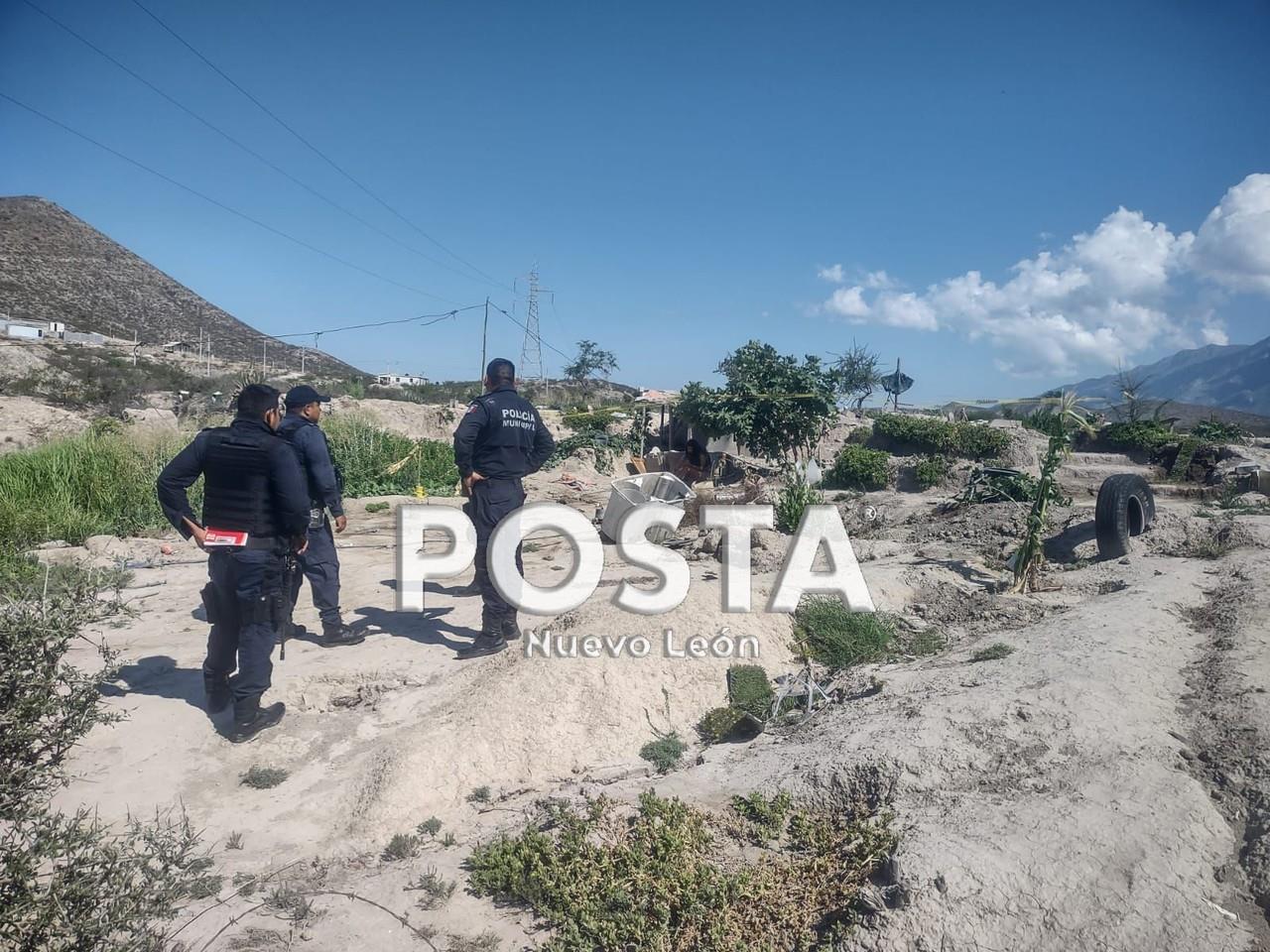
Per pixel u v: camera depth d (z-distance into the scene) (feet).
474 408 19.76
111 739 15.65
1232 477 43.75
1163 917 9.75
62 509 35.47
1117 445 53.83
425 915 11.32
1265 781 12.17
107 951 8.27
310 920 11.19
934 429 57.36
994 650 18.81
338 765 15.53
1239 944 9.39
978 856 10.74
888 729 14.64
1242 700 14.76
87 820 13.08
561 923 11.05
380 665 19.52
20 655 8.77
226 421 66.44
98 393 111.45
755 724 17.02
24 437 74.28
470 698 17.26
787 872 11.55
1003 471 39.09
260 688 15.90
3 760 8.70
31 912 7.90
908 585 24.64
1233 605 20.36
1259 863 10.54
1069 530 31.12
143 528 36.70
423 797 14.39
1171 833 11.10
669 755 16.08
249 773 15.10
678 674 18.21
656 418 73.92
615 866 11.78
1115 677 15.98
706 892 11.04
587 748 16.29
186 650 20.31
